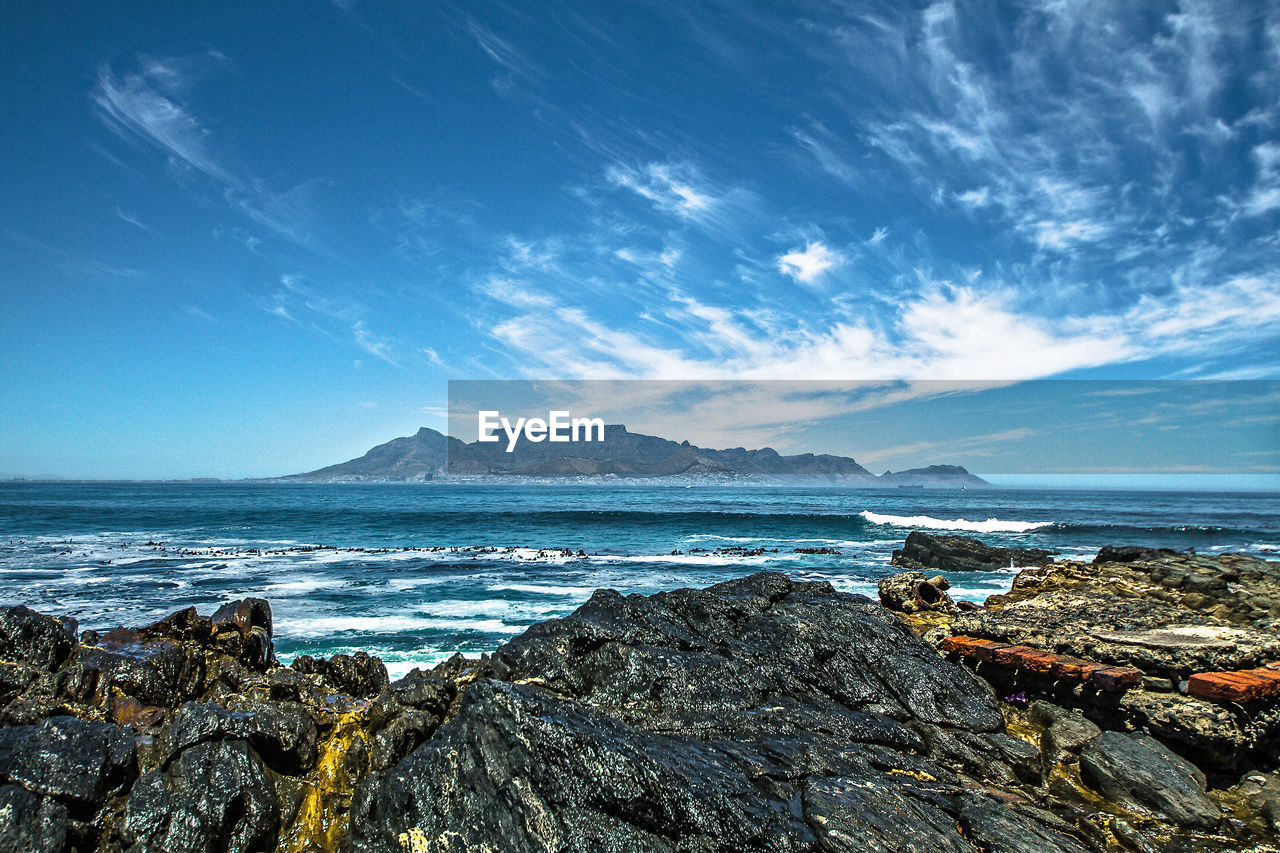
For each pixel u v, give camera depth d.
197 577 24.59
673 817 4.57
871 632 7.59
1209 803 5.28
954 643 7.75
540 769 4.74
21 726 5.29
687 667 6.63
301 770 5.61
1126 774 5.53
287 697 6.41
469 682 6.38
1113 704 6.35
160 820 4.78
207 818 4.85
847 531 46.81
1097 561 13.44
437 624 15.66
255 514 62.78
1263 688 5.87
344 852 4.88
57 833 4.61
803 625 7.66
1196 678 6.12
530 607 18.14
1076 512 73.94
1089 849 4.79
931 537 27.47
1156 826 5.16
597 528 48.88
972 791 5.39
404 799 4.89
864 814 4.79
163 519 56.69
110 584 22.89
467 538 42.75
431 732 5.77
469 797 4.79
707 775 4.95
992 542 39.62
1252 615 9.38
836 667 7.14
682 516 57.41
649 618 7.52
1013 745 6.12
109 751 5.10
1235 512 77.94
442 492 156.50
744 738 5.89
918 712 6.65
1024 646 7.43
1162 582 11.14
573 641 6.93
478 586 22.44
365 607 18.17
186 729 5.32
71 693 6.05
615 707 6.28
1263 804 5.32
